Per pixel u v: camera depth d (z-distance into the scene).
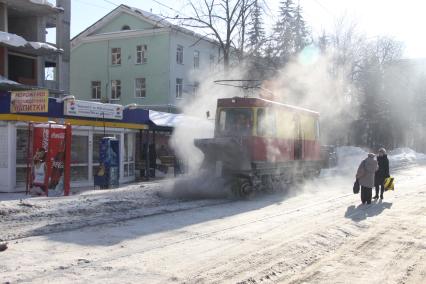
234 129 15.07
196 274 6.22
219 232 8.98
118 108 19.44
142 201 13.03
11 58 29.88
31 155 14.79
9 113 15.33
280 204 13.13
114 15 42.62
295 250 7.65
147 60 41.34
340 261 7.11
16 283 5.68
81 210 11.14
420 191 17.00
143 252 7.34
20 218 10.00
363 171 13.38
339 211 11.95
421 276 6.38
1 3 28.92
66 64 35.78
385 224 10.17
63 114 16.92
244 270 6.46
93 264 6.59
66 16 35.81
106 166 16.88
